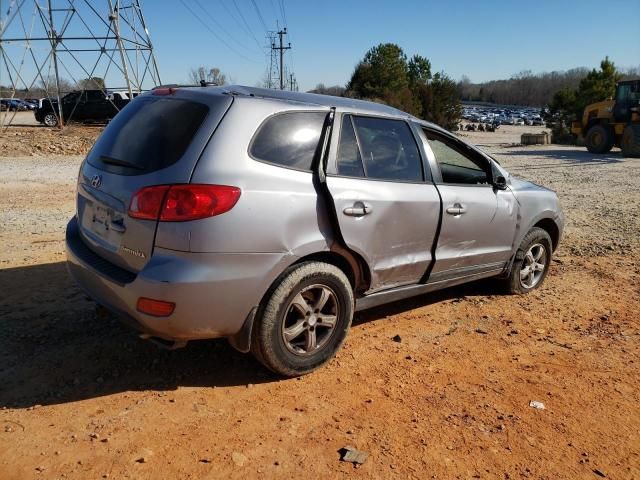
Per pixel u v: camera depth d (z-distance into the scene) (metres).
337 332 3.85
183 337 3.26
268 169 3.41
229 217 3.19
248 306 3.35
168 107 3.58
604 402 3.66
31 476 2.67
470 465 2.95
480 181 5.07
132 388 3.50
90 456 2.83
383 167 4.10
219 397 3.45
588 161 20.42
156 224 3.17
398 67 53.72
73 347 3.95
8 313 4.44
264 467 2.83
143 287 3.15
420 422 3.31
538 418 3.42
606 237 8.19
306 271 3.55
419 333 4.57
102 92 30.11
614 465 3.03
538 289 5.82
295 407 3.38
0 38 26.75
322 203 3.63
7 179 12.28
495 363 4.13
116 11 26.83
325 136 3.75
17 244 6.52
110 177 3.51
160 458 2.85
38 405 3.25
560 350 4.41
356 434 3.15
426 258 4.37
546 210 5.61
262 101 3.55
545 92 163.12
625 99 22.53
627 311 5.32
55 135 23.02
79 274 3.69
